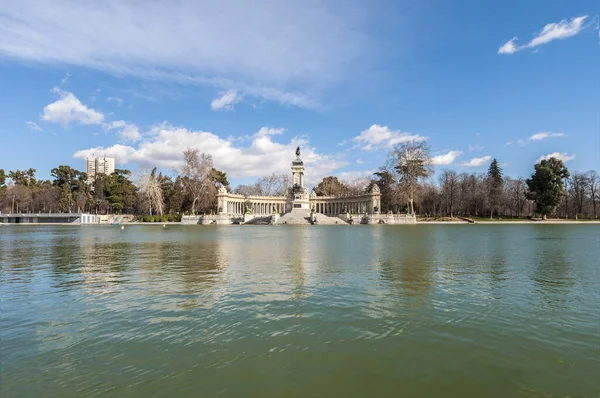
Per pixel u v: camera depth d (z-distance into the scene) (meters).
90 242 42.19
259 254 28.14
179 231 69.38
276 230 72.25
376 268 20.88
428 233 58.16
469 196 126.62
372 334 10.20
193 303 13.40
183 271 20.27
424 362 8.48
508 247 33.59
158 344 9.57
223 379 7.69
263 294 14.65
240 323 11.13
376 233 59.03
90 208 153.25
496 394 7.10
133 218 130.12
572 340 9.78
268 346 9.40
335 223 108.06
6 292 15.45
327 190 163.38
